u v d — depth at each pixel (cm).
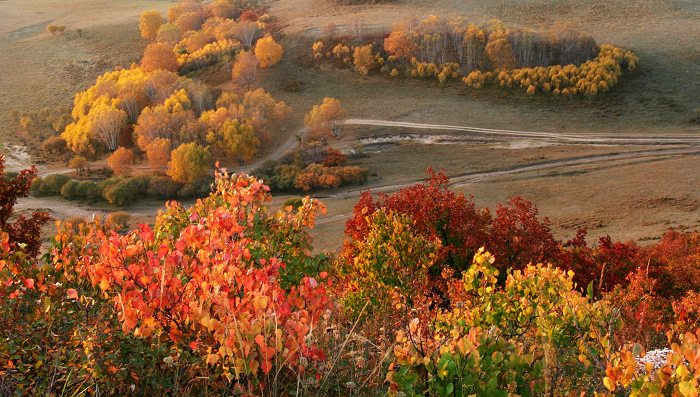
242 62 13638
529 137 10400
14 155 12294
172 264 514
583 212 6675
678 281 2795
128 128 12569
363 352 503
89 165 11894
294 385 443
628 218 6222
